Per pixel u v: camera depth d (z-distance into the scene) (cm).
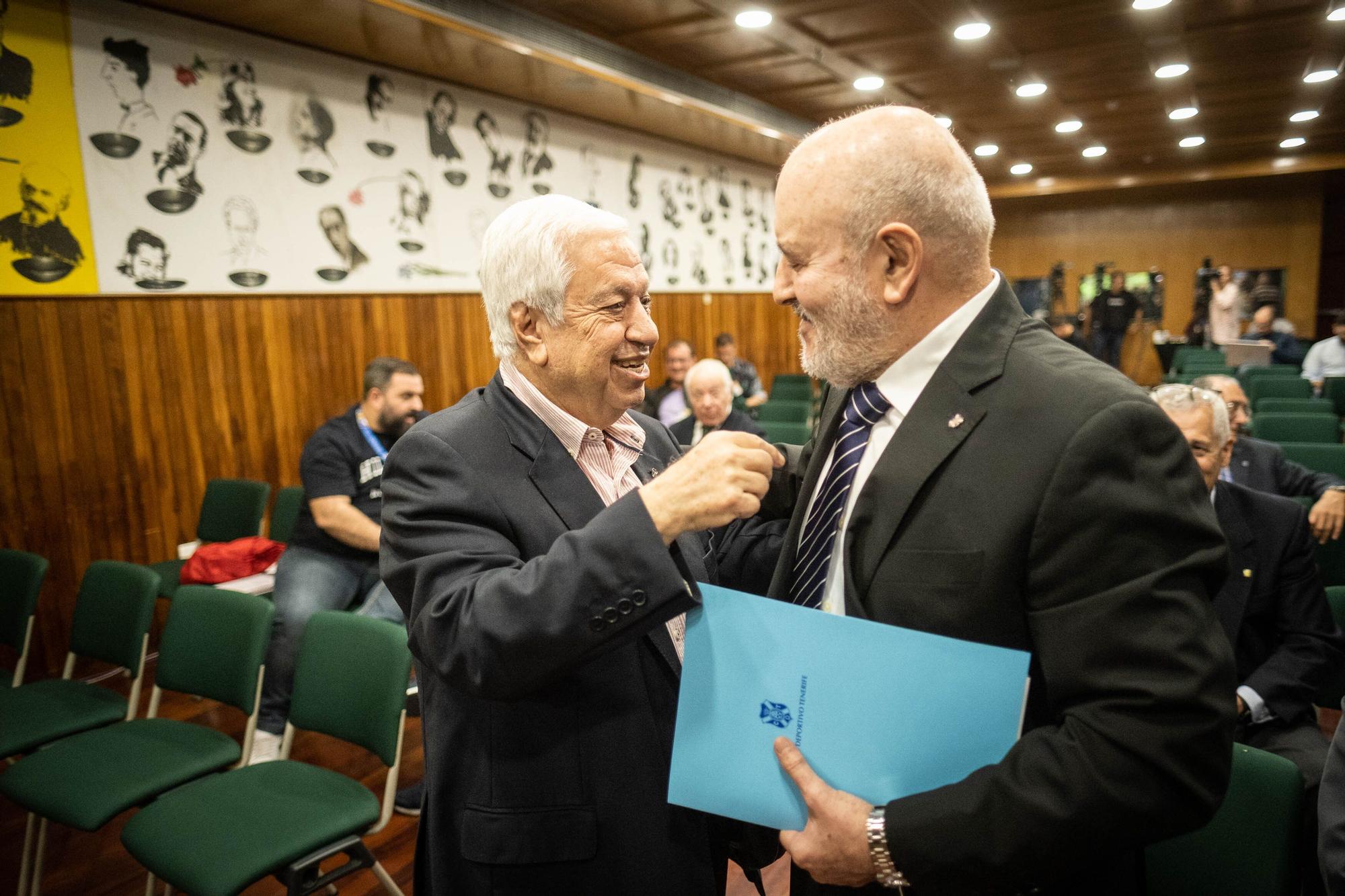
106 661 247
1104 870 84
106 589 251
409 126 502
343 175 466
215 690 219
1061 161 1069
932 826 72
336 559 315
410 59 476
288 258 441
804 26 521
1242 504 187
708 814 106
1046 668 73
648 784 98
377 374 314
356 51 458
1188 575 70
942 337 82
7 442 345
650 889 98
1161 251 1306
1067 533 71
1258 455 294
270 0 379
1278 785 124
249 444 430
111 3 362
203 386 409
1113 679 69
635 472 115
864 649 77
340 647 202
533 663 82
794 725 80
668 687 102
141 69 375
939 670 74
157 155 383
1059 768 69
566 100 586
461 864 101
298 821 175
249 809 179
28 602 266
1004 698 73
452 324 538
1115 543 70
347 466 312
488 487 97
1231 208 1259
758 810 83
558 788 97
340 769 279
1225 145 988
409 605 97
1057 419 74
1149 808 67
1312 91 725
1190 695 66
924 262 80
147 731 217
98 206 365
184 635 227
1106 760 67
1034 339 84
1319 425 466
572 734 97
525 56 475
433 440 98
